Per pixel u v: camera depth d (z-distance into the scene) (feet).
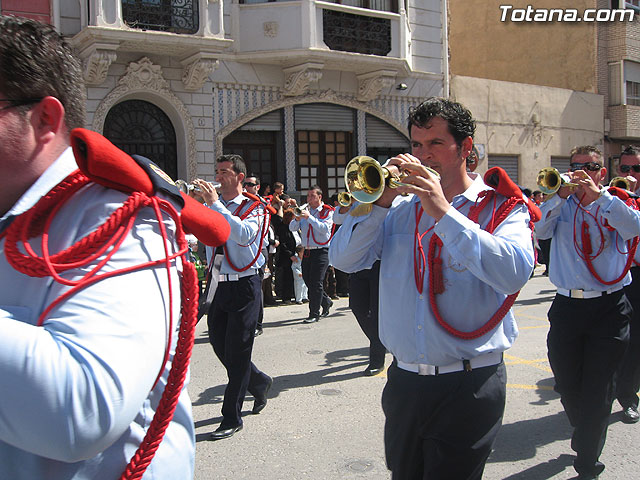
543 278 44.86
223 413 14.90
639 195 15.70
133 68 36.63
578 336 12.53
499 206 7.54
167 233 4.00
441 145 7.75
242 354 14.89
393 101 48.03
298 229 34.99
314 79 41.52
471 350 7.21
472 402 7.18
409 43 47.39
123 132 37.86
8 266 3.63
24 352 3.07
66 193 3.79
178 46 36.19
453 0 71.51
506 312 7.34
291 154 43.57
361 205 7.69
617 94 66.39
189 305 4.12
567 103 62.49
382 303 7.93
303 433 14.85
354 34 43.01
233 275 14.82
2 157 3.69
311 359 22.18
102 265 3.47
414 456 7.59
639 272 14.96
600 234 12.46
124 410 3.28
